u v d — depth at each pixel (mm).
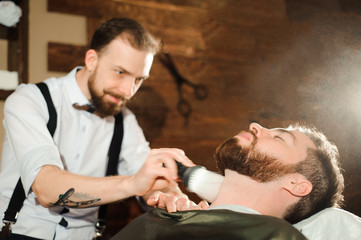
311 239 1124
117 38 1490
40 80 2676
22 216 1504
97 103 1554
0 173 1542
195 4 3047
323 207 1199
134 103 2922
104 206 1685
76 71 1673
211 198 1151
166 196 1334
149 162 1144
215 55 3105
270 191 1144
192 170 1114
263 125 2852
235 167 1153
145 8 2920
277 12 3133
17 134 1396
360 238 1098
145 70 1534
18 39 2623
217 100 3061
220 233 962
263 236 930
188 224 1021
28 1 2631
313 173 1167
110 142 1712
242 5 3148
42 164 1309
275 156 1141
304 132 1279
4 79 2627
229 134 3004
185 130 3002
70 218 1583
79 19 2773
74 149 1631
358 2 2799
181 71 3021
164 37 2977
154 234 1032
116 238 1115
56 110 1571
